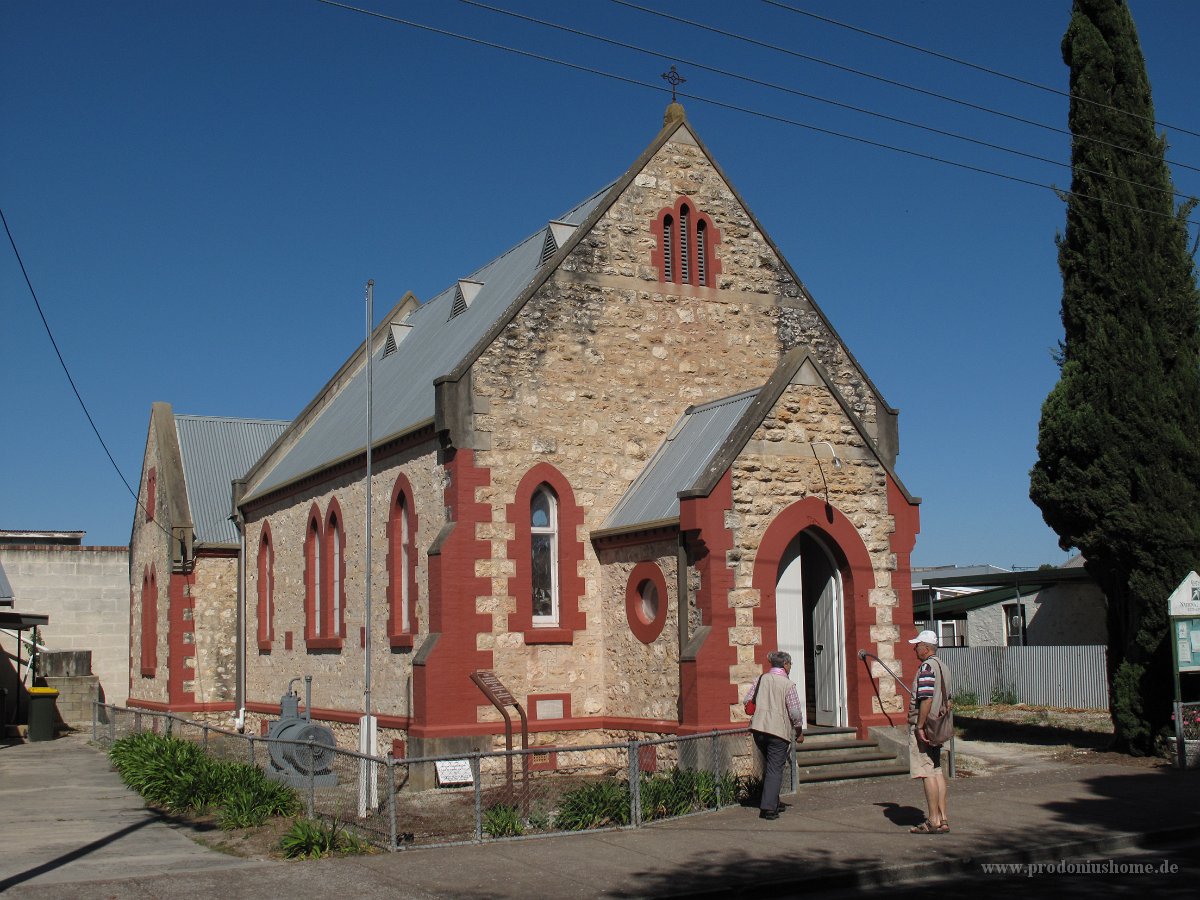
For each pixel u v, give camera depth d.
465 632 21.23
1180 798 16.70
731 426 21.45
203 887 12.42
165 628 36.31
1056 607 39.34
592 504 22.84
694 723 19.22
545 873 12.86
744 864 13.07
